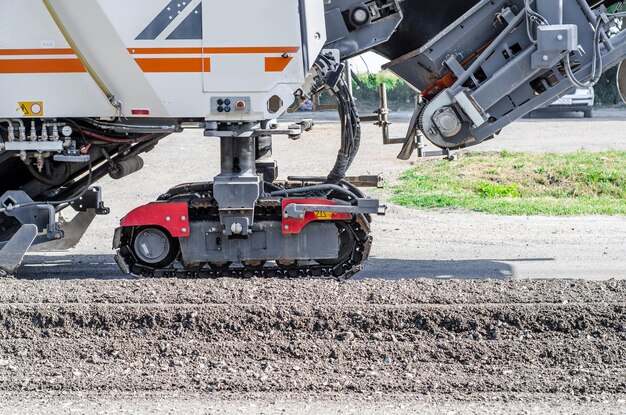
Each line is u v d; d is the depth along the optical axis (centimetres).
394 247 1040
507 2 815
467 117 817
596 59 802
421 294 672
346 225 816
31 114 759
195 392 526
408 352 578
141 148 883
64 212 1260
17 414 491
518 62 800
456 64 820
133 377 548
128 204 1401
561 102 2606
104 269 930
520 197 1423
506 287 695
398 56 866
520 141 2072
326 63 779
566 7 805
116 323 622
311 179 884
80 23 737
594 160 1631
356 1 803
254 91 740
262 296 667
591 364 561
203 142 2145
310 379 541
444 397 514
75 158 786
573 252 1001
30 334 614
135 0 733
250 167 778
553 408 495
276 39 733
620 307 626
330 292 679
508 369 557
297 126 818
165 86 743
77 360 579
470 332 609
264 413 489
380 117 912
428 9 843
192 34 735
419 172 1602
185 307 633
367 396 517
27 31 748
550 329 610
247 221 776
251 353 582
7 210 821
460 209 1296
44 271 923
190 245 797
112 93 754
